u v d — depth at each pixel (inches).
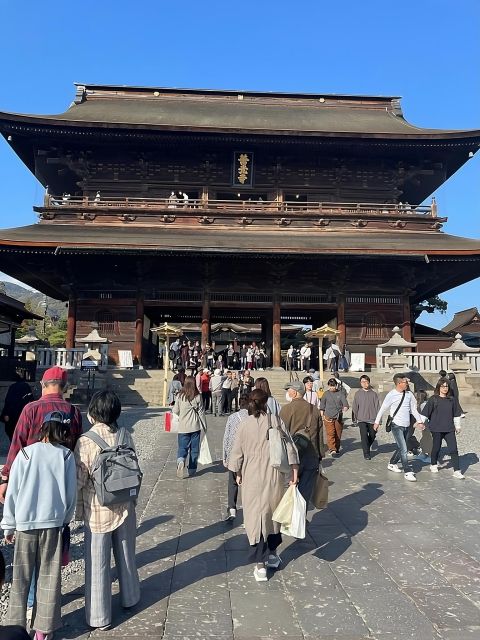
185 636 203.6
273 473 261.3
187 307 1524.4
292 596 239.3
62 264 1438.2
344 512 374.3
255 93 2018.9
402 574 264.8
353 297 1529.3
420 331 1777.8
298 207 1652.3
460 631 207.2
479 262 1440.7
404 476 484.7
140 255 1365.7
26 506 197.5
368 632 206.5
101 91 1963.6
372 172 1727.4
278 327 1497.3
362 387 586.2
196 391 485.7
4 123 1497.3
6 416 350.9
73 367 1167.0
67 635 204.8
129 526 227.8
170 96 1990.7
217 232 1567.4
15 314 1202.0
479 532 331.3
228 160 1678.2
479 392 1139.3
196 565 275.7
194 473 491.2
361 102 2044.8
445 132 1578.5
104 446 216.5
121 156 1675.7
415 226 1643.7
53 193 1951.3
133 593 225.9
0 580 111.8
